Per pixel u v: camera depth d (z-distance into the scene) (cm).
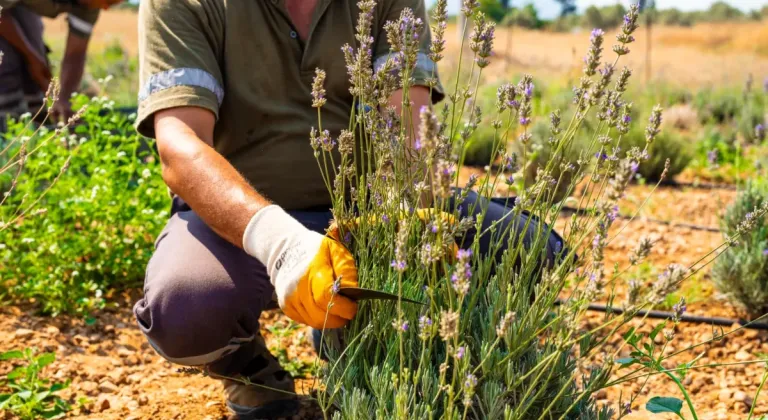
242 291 195
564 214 486
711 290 372
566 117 675
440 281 164
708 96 1352
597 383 161
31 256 324
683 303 170
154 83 200
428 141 131
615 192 134
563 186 522
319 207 229
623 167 133
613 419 184
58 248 328
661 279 133
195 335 193
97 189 336
